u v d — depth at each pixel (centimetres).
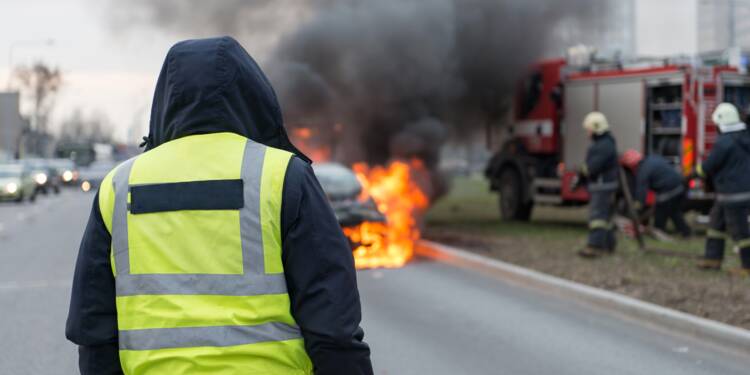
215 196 183
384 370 559
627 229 1253
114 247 187
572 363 573
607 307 774
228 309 180
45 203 2927
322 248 183
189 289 181
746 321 651
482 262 1038
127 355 184
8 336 670
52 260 1182
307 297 181
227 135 190
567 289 845
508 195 1694
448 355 599
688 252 1070
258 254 181
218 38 192
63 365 580
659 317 699
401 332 677
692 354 598
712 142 1367
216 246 181
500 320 725
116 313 191
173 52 192
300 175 186
